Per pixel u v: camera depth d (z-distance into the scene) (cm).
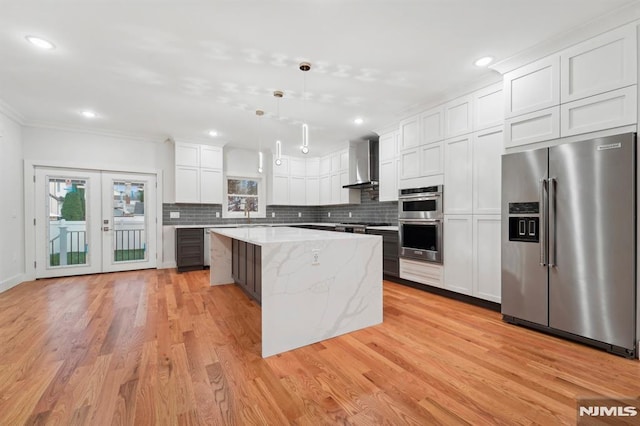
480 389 172
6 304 330
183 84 318
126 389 172
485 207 307
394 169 462
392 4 197
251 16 209
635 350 202
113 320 282
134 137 518
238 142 579
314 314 237
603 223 213
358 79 308
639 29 199
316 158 693
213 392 169
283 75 299
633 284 201
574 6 200
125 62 272
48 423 143
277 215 694
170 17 210
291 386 176
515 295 266
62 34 229
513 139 271
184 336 247
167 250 550
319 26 222
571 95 232
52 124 450
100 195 495
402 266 414
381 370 193
